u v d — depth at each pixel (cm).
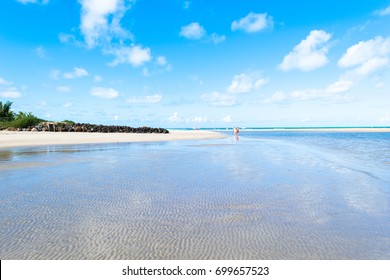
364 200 962
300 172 1517
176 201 938
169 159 2066
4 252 568
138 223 729
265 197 995
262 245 607
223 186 1166
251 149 3039
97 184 1195
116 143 3856
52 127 7169
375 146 3669
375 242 625
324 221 754
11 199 952
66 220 747
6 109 8725
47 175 1395
